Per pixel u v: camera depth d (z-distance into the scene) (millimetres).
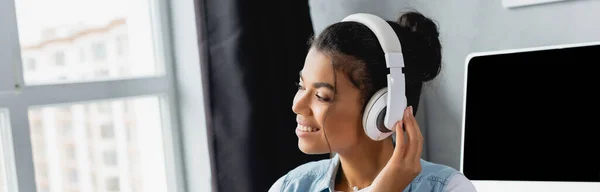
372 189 877
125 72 1877
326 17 1889
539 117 1320
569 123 1289
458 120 1720
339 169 1021
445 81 1729
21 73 1522
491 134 1365
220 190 1681
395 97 842
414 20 947
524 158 1331
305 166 1120
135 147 1919
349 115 901
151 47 1911
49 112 1671
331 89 893
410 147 872
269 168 1733
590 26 1490
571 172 1285
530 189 1316
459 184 944
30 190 1551
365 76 884
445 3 1704
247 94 1666
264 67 1698
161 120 1917
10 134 1505
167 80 1889
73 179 1755
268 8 1704
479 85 1386
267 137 1722
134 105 1900
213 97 1647
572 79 1287
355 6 1838
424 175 964
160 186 1968
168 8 1886
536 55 1327
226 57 1643
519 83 1341
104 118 1826
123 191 1902
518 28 1595
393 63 845
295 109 921
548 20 1548
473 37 1667
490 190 1354
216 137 1661
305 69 924
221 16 1630
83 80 1656
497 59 1366
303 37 1800
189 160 1939
